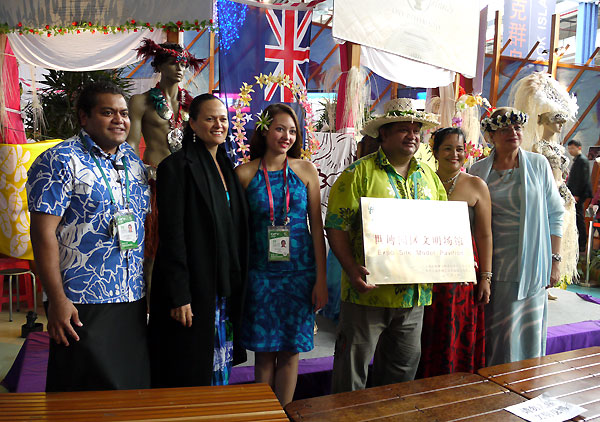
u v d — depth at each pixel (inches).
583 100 240.5
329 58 238.2
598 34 367.6
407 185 83.1
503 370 66.3
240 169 81.8
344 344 83.0
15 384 106.6
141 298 69.6
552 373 65.2
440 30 157.1
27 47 179.0
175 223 70.4
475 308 95.2
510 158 99.3
